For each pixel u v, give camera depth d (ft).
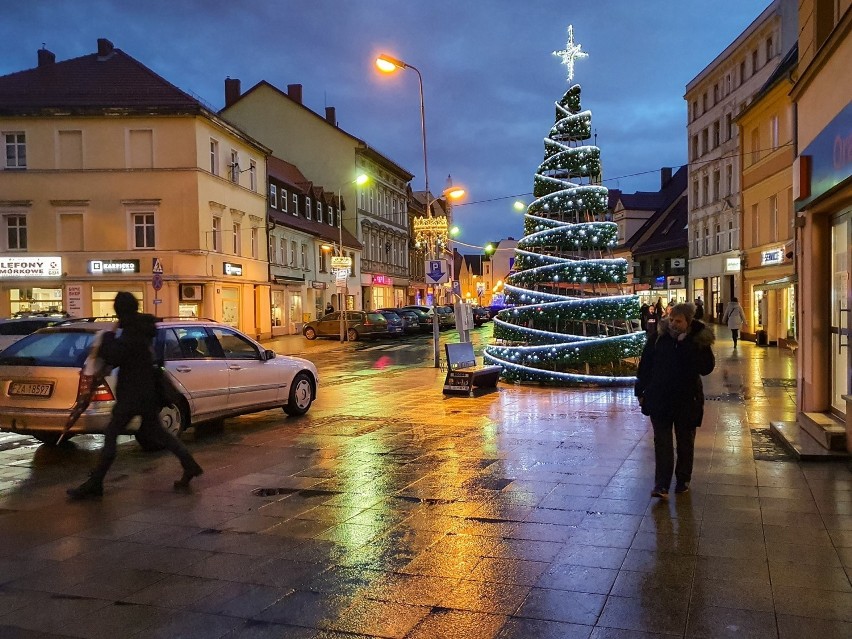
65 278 104.22
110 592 14.52
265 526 18.89
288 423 35.73
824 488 21.57
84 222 104.99
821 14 28.71
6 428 27.66
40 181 104.58
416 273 242.37
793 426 29.89
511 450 28.07
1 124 104.47
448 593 14.28
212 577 15.30
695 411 20.86
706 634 12.29
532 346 51.01
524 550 16.70
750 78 119.65
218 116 110.42
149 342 22.65
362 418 37.01
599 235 50.67
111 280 104.88
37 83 109.40
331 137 177.99
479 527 18.51
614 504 20.29
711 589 14.19
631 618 12.97
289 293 142.92
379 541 17.54
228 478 24.22
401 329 126.93
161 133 104.78
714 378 53.01
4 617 13.38
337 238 165.48
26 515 20.04
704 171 144.66
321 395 47.14
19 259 103.50
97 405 26.66
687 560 15.79
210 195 109.40
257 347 35.94
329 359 81.92
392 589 14.53
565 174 54.13
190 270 105.91
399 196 220.23
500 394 45.68
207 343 32.96
